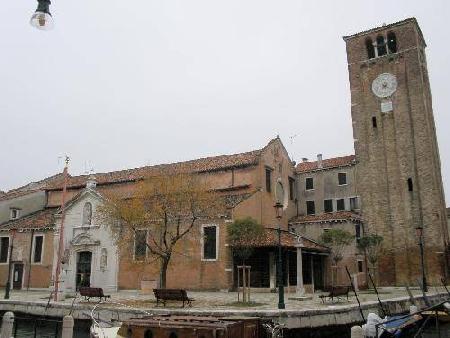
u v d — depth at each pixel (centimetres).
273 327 1711
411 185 4475
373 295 3169
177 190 2992
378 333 1681
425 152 4469
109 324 2028
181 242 3544
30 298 3003
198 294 3123
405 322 1823
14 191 5566
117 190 4403
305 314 1967
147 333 1468
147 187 3053
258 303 2453
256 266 3403
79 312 2334
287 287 3338
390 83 4812
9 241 4384
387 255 4425
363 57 5059
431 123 4897
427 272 4209
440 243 4206
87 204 3956
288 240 3500
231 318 1587
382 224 4525
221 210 3481
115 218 3198
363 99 4950
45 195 5009
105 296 2547
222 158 4359
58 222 4075
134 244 3578
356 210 4681
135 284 3625
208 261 3453
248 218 3247
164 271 2823
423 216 4344
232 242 3281
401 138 4625
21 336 2169
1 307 2709
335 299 2727
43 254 4125
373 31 5034
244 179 3972
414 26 4778
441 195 4747
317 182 4962
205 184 3375
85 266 3878
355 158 4831
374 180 4672
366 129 4853
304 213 4938
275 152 4434
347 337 2078
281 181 4525
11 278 4219
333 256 4012
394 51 5003
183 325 1445
